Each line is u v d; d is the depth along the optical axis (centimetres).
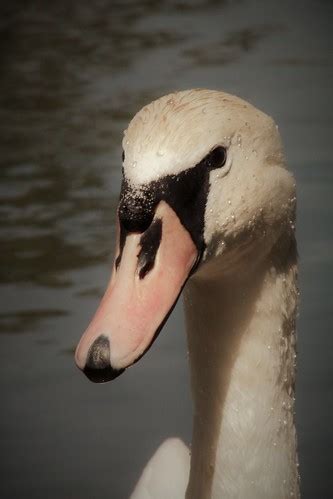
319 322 1244
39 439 1091
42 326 1244
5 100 1923
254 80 1945
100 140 1700
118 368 604
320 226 1414
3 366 1190
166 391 1145
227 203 674
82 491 1012
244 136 684
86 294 1291
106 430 1097
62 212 1470
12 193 1530
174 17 2383
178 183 652
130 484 1018
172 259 647
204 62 2058
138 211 643
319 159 1591
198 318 728
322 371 1175
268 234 706
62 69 2073
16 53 2197
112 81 1981
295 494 736
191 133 658
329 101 1828
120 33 2286
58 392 1152
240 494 721
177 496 866
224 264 696
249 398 723
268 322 723
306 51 2105
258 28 2272
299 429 1100
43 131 1756
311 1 2478
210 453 729
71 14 2453
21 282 1321
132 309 624
